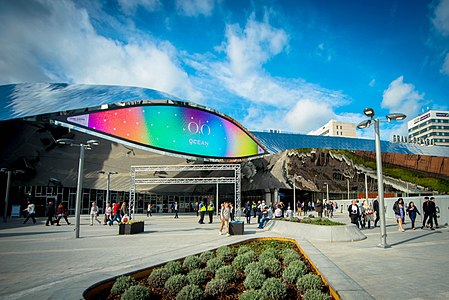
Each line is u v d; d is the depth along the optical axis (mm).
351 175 55562
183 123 39000
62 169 41344
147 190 49469
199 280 5422
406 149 74812
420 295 5012
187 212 54281
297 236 13258
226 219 15352
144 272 6129
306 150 51531
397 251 9500
